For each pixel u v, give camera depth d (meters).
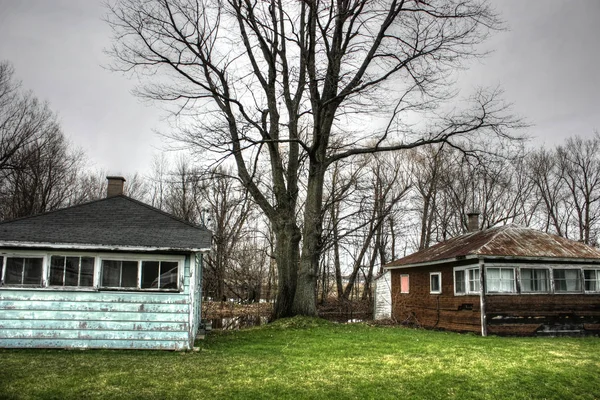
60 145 42.47
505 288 19.44
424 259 24.28
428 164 42.56
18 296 12.88
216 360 11.80
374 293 32.59
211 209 36.47
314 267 21.55
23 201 40.06
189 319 13.30
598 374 11.42
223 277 34.47
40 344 12.75
